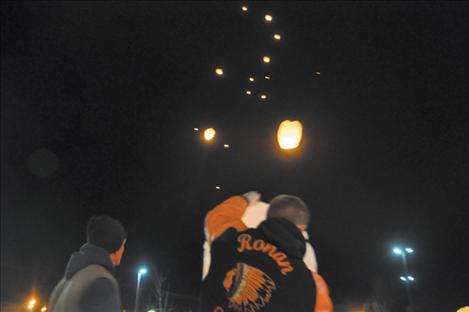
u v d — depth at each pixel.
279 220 1.54
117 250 2.53
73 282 2.25
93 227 2.50
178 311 32.09
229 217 1.68
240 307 1.43
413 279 22.34
